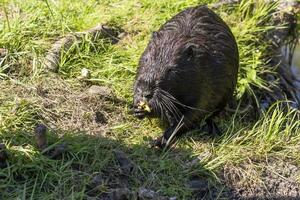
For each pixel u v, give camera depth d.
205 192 13.07
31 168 12.38
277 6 18.61
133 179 12.88
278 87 17.48
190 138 14.13
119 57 16.14
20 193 12.00
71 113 14.29
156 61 13.52
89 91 14.98
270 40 18.19
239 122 15.23
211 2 18.47
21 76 15.08
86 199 12.16
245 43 17.53
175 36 13.95
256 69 17.00
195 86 13.66
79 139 13.28
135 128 14.32
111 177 12.81
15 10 16.84
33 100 14.21
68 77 15.35
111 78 15.48
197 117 13.99
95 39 16.42
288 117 15.60
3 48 15.52
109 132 14.05
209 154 13.66
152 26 17.25
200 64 13.77
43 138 12.55
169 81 13.38
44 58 15.46
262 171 13.73
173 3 17.95
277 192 13.43
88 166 12.83
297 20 19.27
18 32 15.85
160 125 14.41
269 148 14.20
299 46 22.05
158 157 13.45
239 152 13.95
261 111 15.62
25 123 13.64
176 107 13.61
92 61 15.85
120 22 17.30
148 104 13.34
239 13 18.28
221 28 14.65
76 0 17.64
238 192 13.26
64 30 16.42
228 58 14.36
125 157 13.20
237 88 16.11
